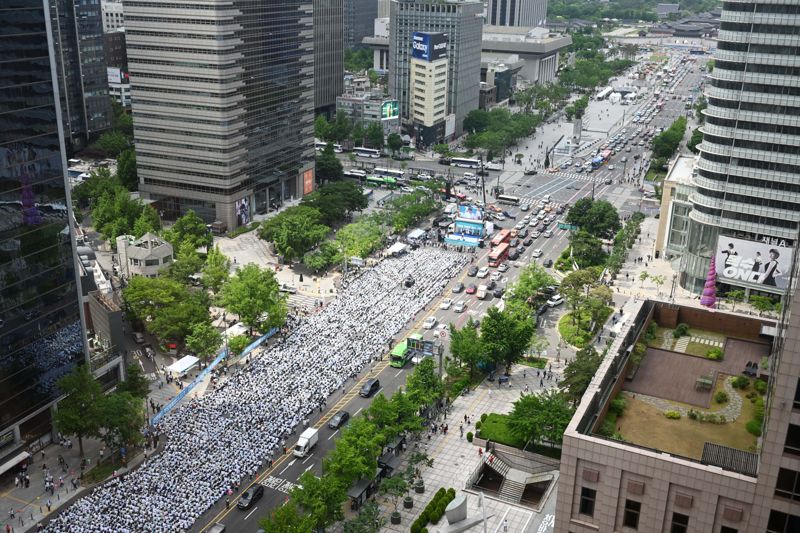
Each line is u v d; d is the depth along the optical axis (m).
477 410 181.00
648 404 103.12
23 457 153.38
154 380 190.38
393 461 157.88
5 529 134.88
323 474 150.00
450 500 143.25
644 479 86.94
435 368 195.75
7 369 150.75
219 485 146.75
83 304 176.62
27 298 153.50
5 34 141.38
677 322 125.25
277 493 147.12
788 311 79.06
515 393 188.88
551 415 157.50
